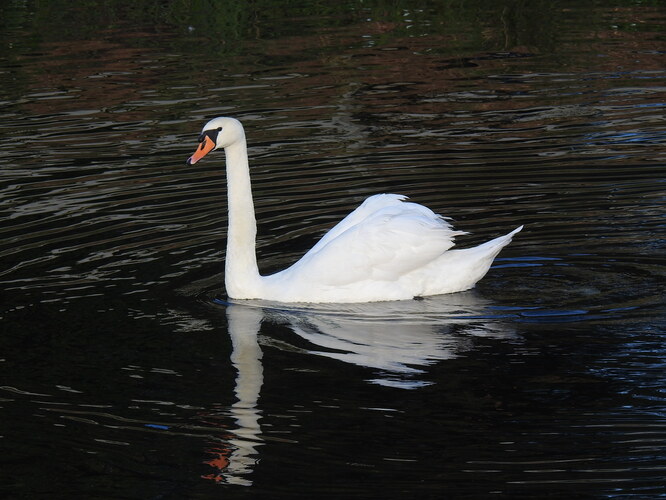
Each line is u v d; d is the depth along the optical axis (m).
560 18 29.75
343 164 18.52
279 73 24.75
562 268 13.84
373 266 13.20
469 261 13.22
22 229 15.57
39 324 12.34
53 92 23.62
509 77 24.03
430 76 24.39
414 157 18.75
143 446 9.64
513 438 9.63
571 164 18.03
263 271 14.12
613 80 23.41
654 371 10.84
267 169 18.38
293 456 9.42
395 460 9.31
